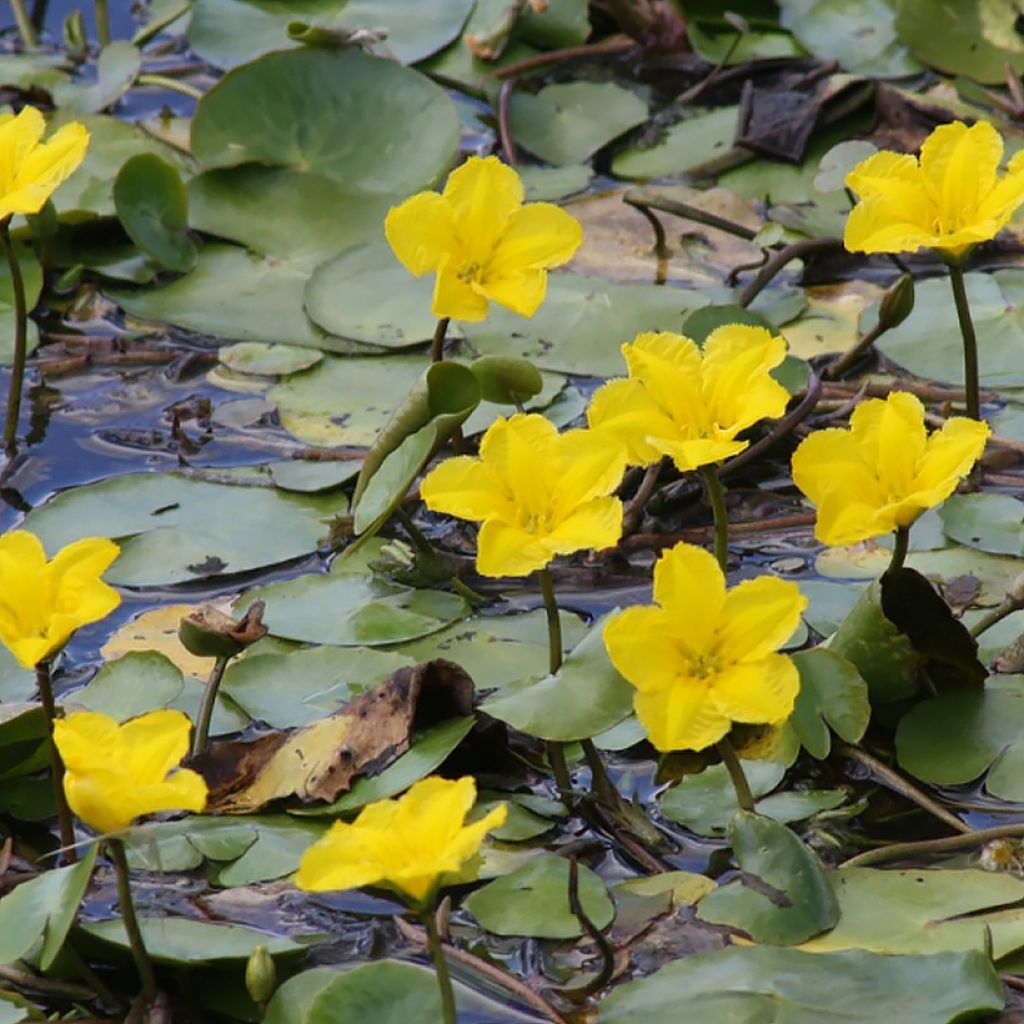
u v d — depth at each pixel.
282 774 2.50
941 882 2.46
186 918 2.46
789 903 2.45
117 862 2.43
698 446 2.46
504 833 2.48
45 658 2.44
